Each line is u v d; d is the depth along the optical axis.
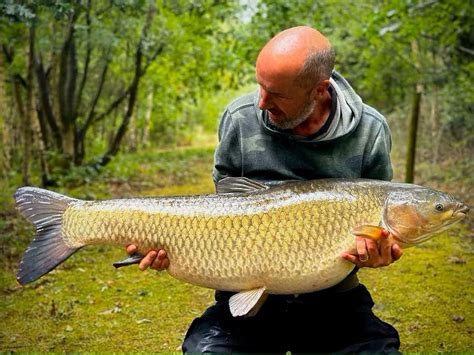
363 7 4.03
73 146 4.17
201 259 1.03
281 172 1.11
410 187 1.02
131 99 4.52
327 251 1.00
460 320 1.74
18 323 1.75
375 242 0.98
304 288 1.02
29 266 1.08
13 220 2.76
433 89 4.38
